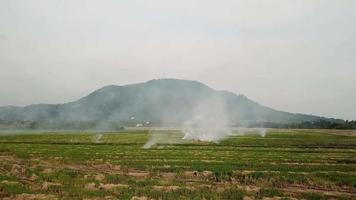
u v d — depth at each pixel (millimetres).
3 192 32094
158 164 50781
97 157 60594
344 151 76062
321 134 148375
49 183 36125
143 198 30438
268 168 47375
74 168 48844
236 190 34594
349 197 33531
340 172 45125
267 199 31859
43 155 63844
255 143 95812
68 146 84938
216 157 61406
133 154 65750
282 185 39312
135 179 39312
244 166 48500
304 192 34938
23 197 30406
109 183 36938
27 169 45062
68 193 32062
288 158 61375
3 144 88938
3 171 44500
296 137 124500
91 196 31047
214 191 33906
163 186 35531
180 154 66125
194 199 30531
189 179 41594
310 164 53250
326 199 32750
